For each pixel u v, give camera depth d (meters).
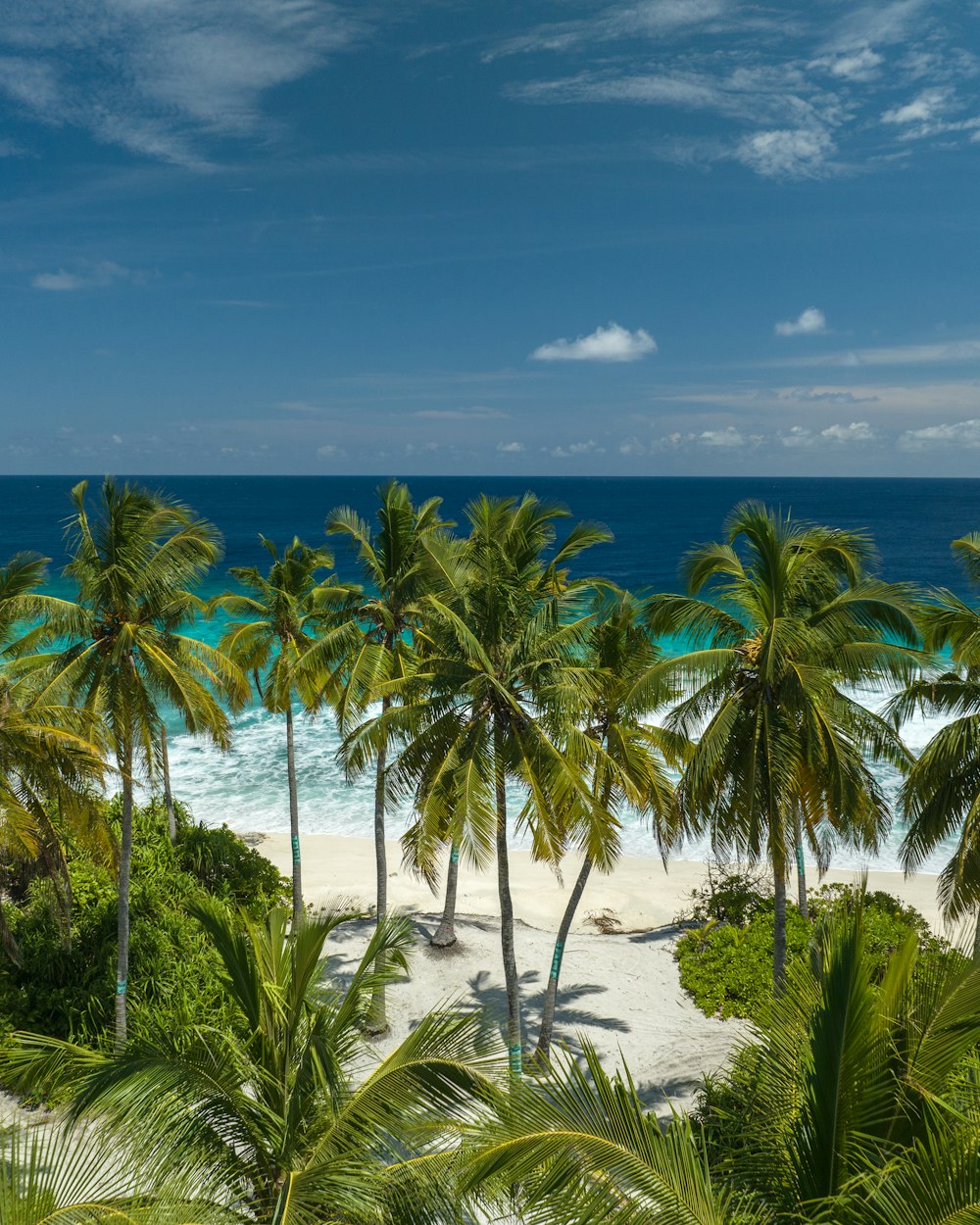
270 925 11.06
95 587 15.75
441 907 25.38
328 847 29.77
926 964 6.15
